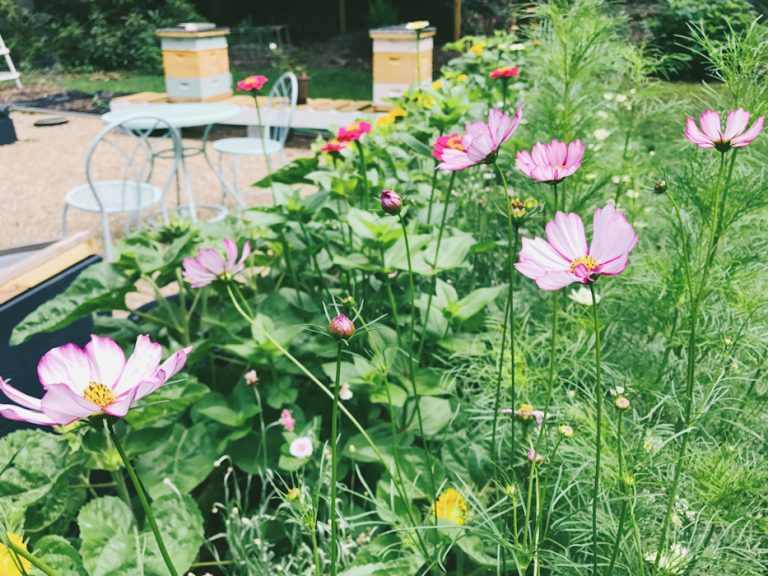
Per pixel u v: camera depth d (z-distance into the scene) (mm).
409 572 1189
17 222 4812
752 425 1337
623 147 2434
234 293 1935
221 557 1575
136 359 749
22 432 1367
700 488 1109
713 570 1066
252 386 1624
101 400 680
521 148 2277
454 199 2486
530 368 1422
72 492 1508
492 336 1621
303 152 6344
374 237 1560
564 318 1680
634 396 1436
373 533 1487
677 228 1464
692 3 6414
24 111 8898
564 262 868
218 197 5172
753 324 1339
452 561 1479
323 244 1982
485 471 1476
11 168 6223
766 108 1362
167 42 7059
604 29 1986
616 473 1086
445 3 13039
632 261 1615
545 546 1308
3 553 915
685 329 1382
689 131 1108
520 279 2178
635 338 1679
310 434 1566
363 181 2084
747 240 1506
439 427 1588
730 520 1088
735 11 6188
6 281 1869
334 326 852
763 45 1323
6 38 11484
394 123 3232
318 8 14750
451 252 1688
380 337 1736
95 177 5887
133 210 3516
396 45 6555
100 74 12070
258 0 15086
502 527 1291
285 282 2229
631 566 1089
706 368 1396
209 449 1662
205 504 1663
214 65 7273
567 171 951
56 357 741
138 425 1520
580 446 1170
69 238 2117
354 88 10008
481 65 4367
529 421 1175
